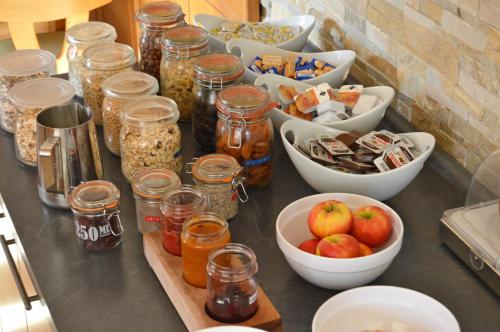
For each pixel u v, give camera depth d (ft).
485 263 4.02
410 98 5.58
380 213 4.14
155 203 4.37
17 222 4.70
